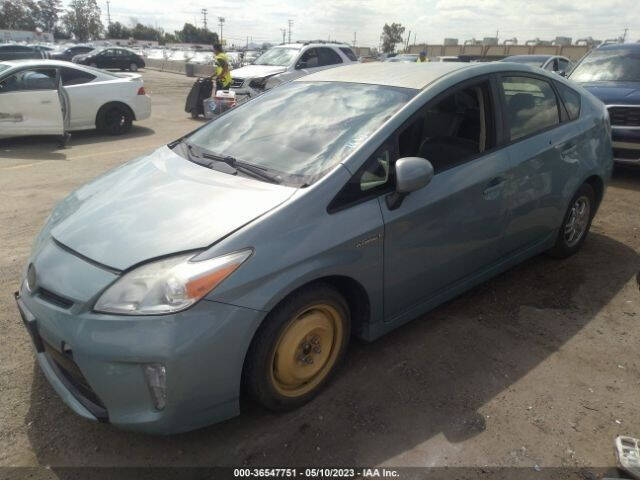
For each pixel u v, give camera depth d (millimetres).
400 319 3031
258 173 2762
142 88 11133
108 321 2102
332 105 3209
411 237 2836
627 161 6551
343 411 2645
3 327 3330
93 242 2391
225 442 2449
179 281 2113
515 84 3570
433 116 3025
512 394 2785
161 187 2742
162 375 2111
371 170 2691
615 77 7320
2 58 23125
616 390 2832
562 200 3926
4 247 4598
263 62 13711
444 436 2488
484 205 3223
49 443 2434
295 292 2439
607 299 3799
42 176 7219
